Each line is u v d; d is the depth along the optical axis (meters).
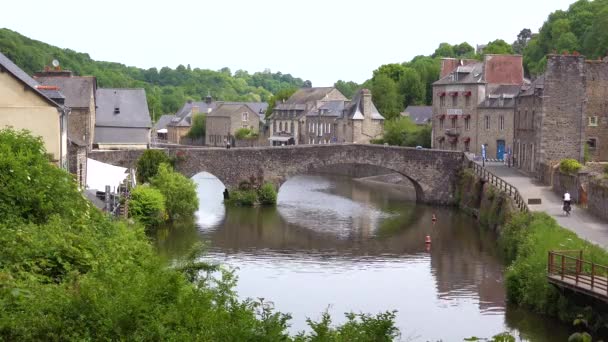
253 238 48.66
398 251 45.19
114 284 16.75
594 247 31.64
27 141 26.11
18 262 18.92
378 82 116.25
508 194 50.38
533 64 102.94
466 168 65.19
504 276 35.69
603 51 85.69
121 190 45.03
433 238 49.31
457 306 32.59
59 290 16.67
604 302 25.80
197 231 50.34
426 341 27.34
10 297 16.11
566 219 41.41
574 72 58.38
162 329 15.38
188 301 16.70
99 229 25.16
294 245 46.84
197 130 141.75
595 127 61.03
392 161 66.69
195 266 21.80
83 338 15.05
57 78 56.28
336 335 17.78
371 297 34.34
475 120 79.88
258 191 63.94
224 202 64.88
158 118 170.00
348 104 107.25
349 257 43.44
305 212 60.50
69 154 41.88
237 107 133.00
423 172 66.75
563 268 27.77
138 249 24.11
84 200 26.19
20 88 33.09
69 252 20.05
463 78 81.69
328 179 89.50
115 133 64.94
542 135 58.50
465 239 48.75
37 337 14.97
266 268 40.22
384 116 112.31
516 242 39.72
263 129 131.88
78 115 54.75
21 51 107.88
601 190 41.62
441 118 83.56
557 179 51.91
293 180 87.88
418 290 35.56
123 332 15.30
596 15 92.56
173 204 53.34
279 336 16.75
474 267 40.47
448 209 63.28
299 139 118.38
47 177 24.52
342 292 35.22
